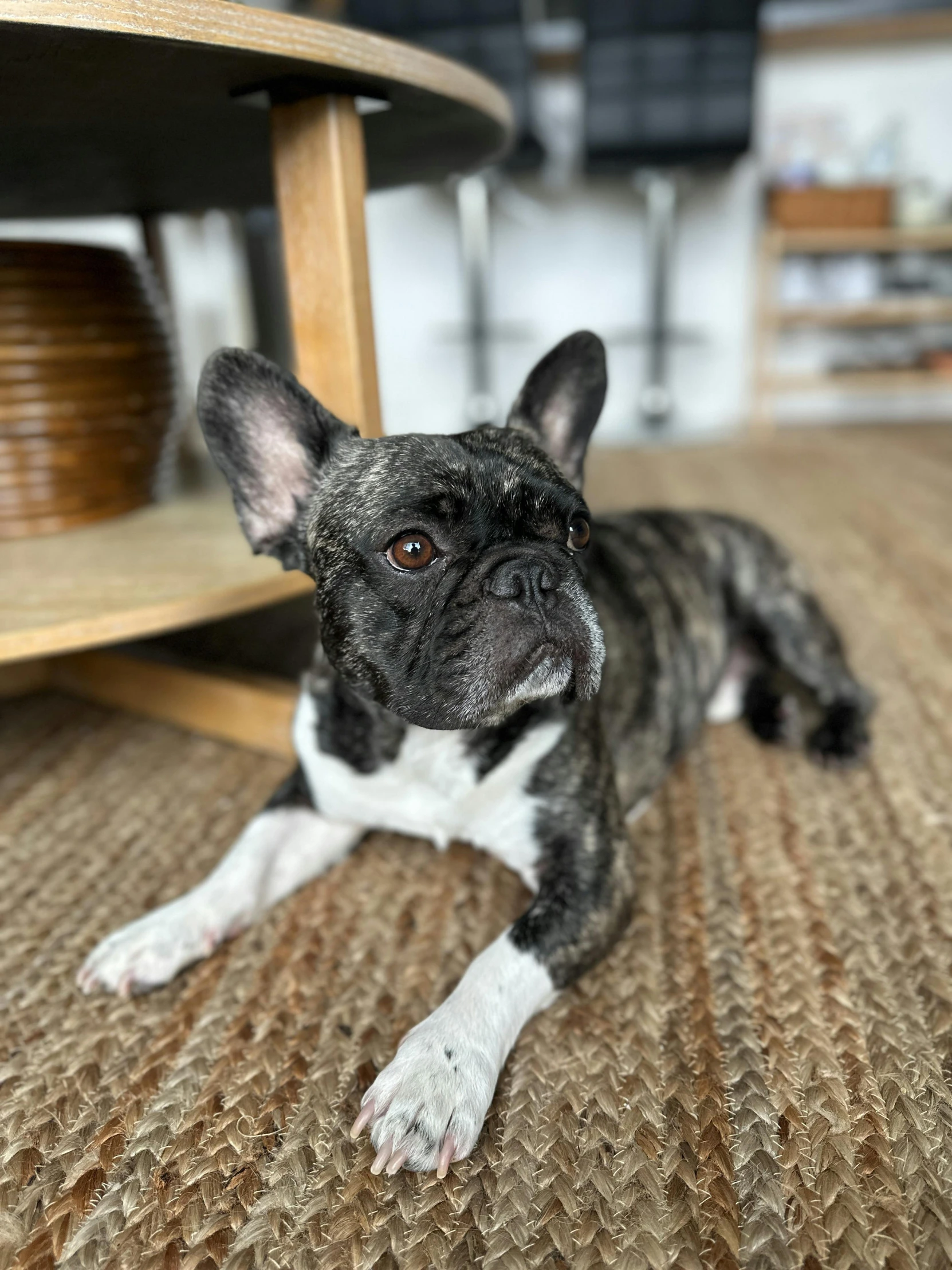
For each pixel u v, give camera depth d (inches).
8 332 24.3
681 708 23.4
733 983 17.0
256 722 25.7
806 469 62.2
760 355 75.5
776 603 26.5
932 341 81.8
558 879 17.3
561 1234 12.7
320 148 20.1
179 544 25.2
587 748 18.5
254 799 23.6
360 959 17.8
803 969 17.3
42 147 22.7
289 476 18.7
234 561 23.5
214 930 18.0
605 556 23.2
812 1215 12.9
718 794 23.3
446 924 18.7
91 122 20.8
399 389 87.7
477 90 21.8
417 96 20.6
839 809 22.4
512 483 16.6
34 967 17.9
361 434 21.9
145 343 27.9
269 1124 14.4
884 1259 12.4
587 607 16.2
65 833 22.3
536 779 17.7
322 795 19.5
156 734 27.3
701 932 18.3
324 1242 12.7
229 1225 13.0
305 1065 15.4
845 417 86.6
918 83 75.7
